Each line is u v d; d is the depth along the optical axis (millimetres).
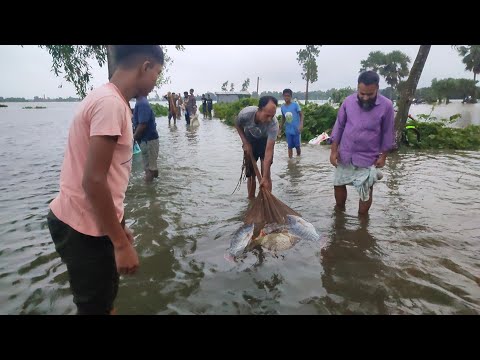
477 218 4777
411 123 11328
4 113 49312
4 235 4375
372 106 4547
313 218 4875
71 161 2031
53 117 36500
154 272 3492
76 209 2031
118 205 2152
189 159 9312
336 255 3811
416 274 3414
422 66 10305
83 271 2129
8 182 7070
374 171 4719
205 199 5734
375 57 61812
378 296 3092
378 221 4727
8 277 3396
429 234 4297
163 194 6020
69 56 9625
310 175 7367
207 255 3836
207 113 29500
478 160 8727
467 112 28984
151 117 6340
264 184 4453
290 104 9086
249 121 5340
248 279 3369
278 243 3873
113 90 1981
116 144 1976
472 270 3471
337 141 4973
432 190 6094
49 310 2912
